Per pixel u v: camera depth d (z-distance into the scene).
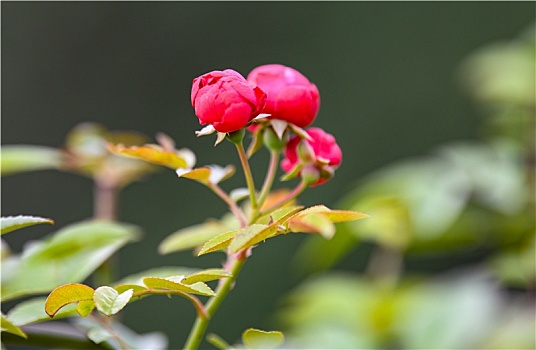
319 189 6.48
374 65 7.32
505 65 4.02
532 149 3.69
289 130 1.46
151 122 6.70
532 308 3.43
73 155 2.31
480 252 5.81
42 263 1.62
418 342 2.94
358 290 3.48
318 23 7.30
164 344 1.77
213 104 1.29
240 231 1.16
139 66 6.77
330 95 7.23
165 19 6.89
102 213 2.36
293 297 3.76
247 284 6.14
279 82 1.44
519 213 3.46
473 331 3.01
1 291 1.57
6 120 6.37
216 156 6.31
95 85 6.65
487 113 6.14
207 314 1.46
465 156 3.34
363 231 3.31
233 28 7.07
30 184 5.95
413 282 3.66
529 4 7.35
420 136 7.15
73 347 1.54
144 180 6.13
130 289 1.27
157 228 6.09
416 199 3.22
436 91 7.22
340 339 3.12
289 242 6.13
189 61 6.88
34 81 6.49
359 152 7.11
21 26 6.52
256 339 1.32
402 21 7.38
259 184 6.09
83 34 6.68
